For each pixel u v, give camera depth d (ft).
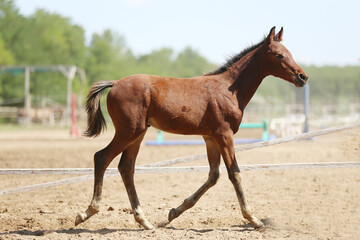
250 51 27.37
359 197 34.83
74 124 108.37
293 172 49.06
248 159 58.80
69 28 304.91
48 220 28.50
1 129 142.41
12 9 274.77
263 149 72.28
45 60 270.87
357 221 27.35
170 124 25.40
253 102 249.14
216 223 28.19
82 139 99.81
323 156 60.54
